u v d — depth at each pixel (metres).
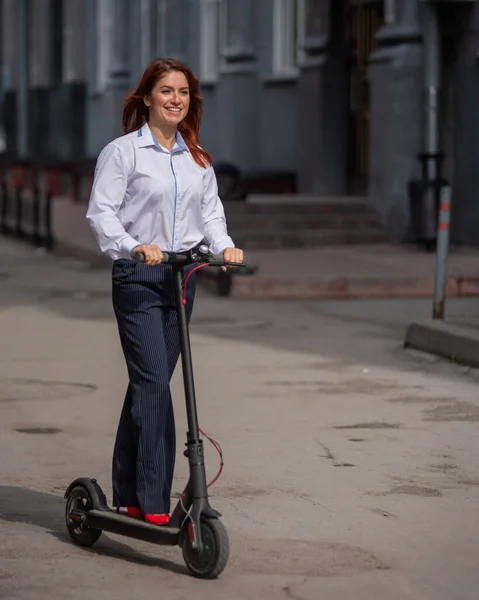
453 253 23.78
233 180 26.14
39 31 51.59
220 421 10.27
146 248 6.30
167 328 6.71
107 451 9.23
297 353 13.92
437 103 25.11
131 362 6.67
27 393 11.55
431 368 12.92
